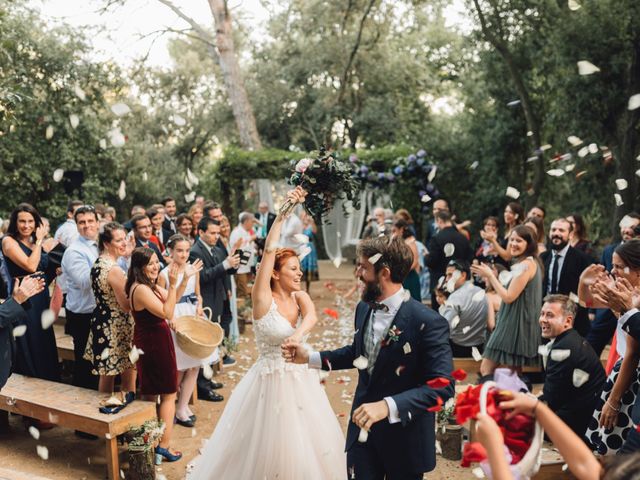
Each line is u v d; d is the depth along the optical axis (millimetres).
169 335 4160
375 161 12859
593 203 11508
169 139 22266
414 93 19172
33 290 3715
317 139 19203
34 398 4250
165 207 8672
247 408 3389
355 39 18109
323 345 7184
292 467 3246
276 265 3557
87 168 12875
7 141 10984
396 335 2547
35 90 10977
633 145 10273
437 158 15898
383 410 2346
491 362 4914
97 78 11977
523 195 14289
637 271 3039
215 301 5727
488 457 1400
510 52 13109
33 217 4820
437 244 6898
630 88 10328
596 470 1430
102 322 4238
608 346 6480
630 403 3045
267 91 19281
